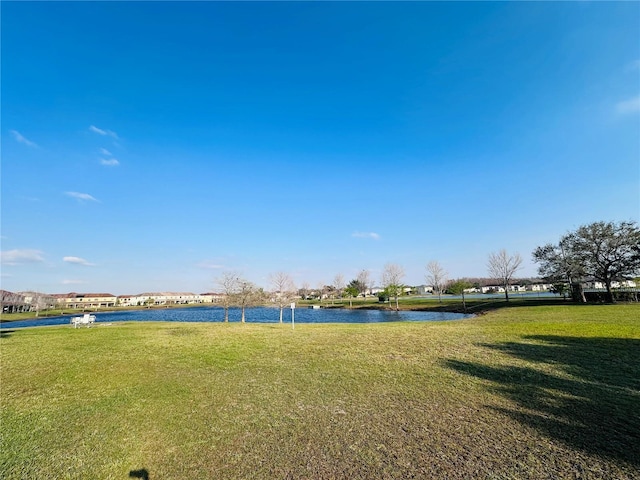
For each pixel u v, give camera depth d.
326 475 4.34
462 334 15.61
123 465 4.82
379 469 4.42
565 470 4.20
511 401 6.62
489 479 4.11
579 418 5.68
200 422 6.21
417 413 6.24
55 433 5.87
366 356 11.41
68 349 13.77
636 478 3.97
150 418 6.46
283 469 4.54
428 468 4.39
